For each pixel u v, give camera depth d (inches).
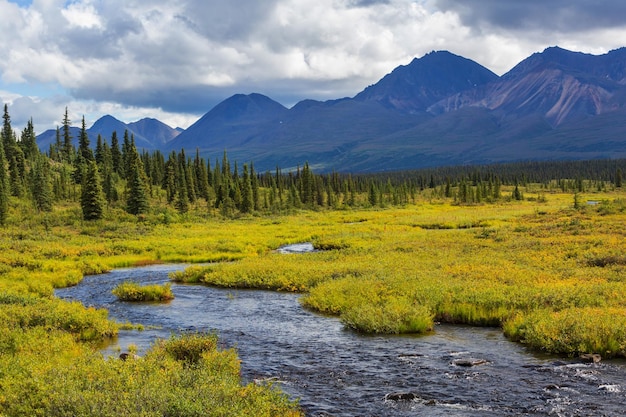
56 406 359.6
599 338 633.6
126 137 6033.5
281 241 2422.5
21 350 581.3
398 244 1878.7
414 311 808.3
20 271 1482.5
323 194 6117.1
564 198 5999.0
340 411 457.7
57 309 791.7
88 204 3272.6
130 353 601.3
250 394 415.2
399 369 586.9
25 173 4675.2
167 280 1425.9
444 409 459.2
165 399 366.9
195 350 593.6
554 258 1350.9
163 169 6112.2
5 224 2896.2
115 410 349.7
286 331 802.8
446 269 1250.0
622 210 2655.0
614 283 973.8
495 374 561.3
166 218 3540.8
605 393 493.4
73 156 6122.1
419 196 7401.6
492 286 997.2
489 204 5561.0
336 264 1417.3
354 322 806.5
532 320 736.3
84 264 1652.3
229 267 1454.2
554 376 549.3
